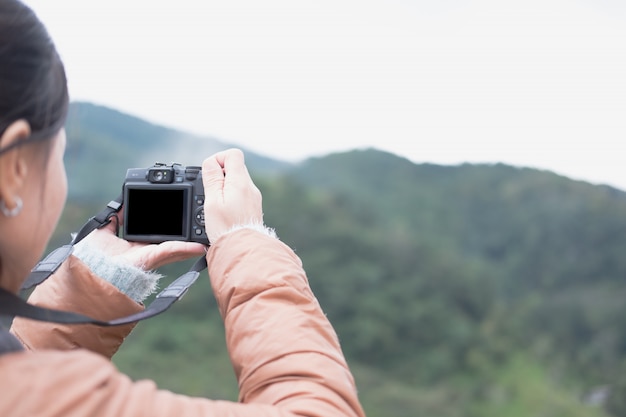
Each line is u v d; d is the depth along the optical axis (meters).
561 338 87.69
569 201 121.00
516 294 106.56
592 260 109.25
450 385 71.44
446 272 88.94
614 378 77.75
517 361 79.94
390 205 128.75
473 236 121.38
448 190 137.00
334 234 88.38
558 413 68.06
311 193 99.31
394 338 76.69
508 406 68.88
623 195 124.19
